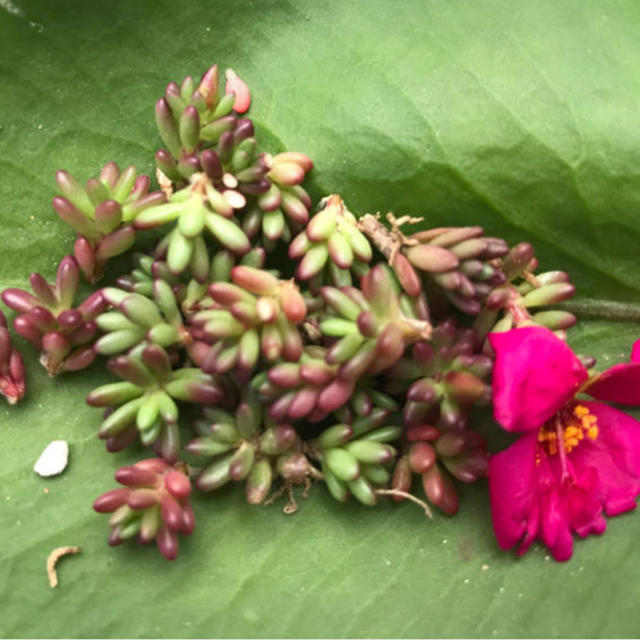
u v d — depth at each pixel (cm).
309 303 14
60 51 15
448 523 15
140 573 14
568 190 15
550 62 15
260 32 15
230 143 14
